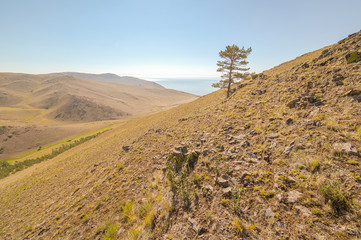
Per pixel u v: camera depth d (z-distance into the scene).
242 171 6.54
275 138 7.77
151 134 19.19
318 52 30.97
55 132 167.62
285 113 9.72
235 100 18.89
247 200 5.21
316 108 8.52
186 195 6.45
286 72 17.59
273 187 5.28
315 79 11.62
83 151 40.56
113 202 8.88
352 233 3.41
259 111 11.91
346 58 10.91
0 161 119.12
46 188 19.30
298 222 4.05
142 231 6.02
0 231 12.22
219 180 6.41
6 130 161.12
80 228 7.92
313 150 5.87
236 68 30.19
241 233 4.34
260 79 24.58
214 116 16.22
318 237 3.61
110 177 12.12
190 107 43.12
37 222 10.82
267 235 4.08
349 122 6.38
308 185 4.80
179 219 5.73
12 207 17.27
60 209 11.13
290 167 5.77
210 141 10.31
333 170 4.82
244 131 10.10
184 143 11.59
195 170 7.84
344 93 8.27
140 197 8.30
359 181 4.23
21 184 28.66
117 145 29.94
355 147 5.19
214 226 4.87
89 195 10.84
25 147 146.12
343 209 3.89
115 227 6.93
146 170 10.87
